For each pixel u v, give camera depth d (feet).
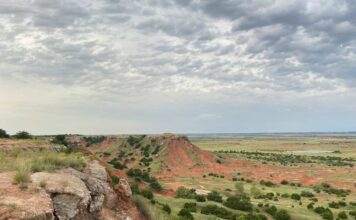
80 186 53.42
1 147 102.53
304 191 291.58
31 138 177.68
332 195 283.59
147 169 374.84
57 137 187.11
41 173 54.80
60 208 45.88
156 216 90.38
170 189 269.44
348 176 371.76
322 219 191.42
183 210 162.40
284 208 215.10
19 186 45.57
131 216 72.64
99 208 60.29
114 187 77.77
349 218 199.72
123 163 396.16
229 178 362.33
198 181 331.16
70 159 70.03
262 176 374.84
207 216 177.06
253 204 227.81
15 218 35.99
